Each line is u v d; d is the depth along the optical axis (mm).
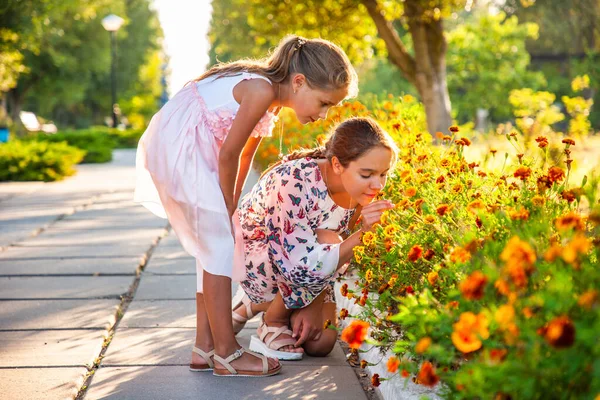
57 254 5957
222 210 3012
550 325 1541
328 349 3387
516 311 1705
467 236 2141
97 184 12281
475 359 1927
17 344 3559
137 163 3260
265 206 3240
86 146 18078
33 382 3027
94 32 35500
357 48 15680
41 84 35656
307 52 3014
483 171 3492
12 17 17875
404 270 2775
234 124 2967
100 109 51969
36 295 4586
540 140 3186
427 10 12805
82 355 3377
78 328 3840
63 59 32750
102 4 32594
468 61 28781
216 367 3109
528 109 12602
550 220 2396
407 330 2592
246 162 3361
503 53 28953
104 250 6129
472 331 1670
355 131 2959
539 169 3080
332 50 3037
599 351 1484
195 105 3070
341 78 2979
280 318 3410
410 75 13766
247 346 3539
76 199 10047
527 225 2166
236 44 29547
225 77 3098
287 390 2953
